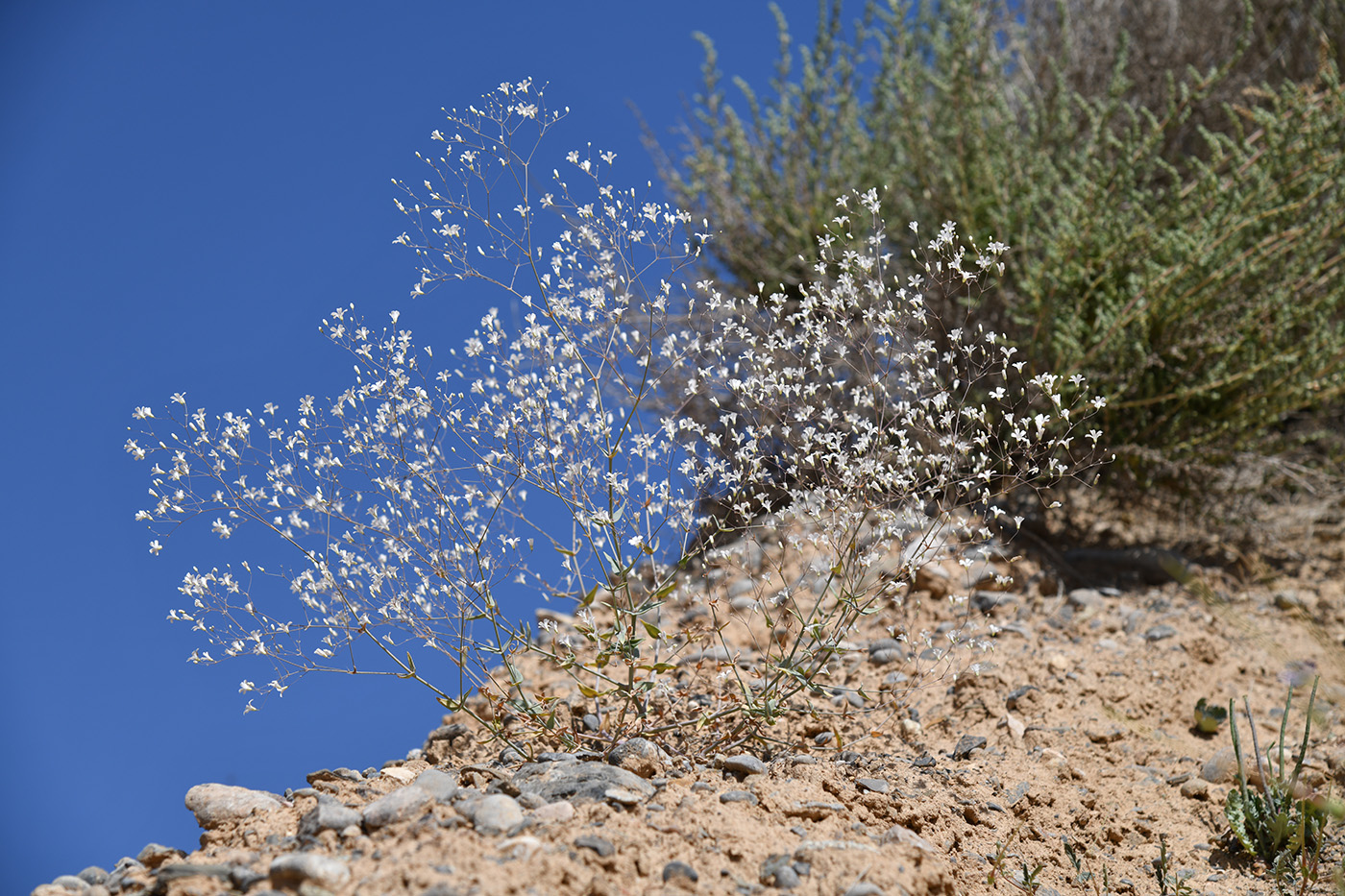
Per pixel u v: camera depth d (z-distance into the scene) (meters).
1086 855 2.48
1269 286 4.68
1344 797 2.66
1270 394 4.55
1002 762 2.90
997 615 4.12
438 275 2.67
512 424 2.77
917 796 2.50
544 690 3.27
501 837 1.93
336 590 2.64
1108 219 4.61
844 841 2.05
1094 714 3.24
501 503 2.91
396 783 2.45
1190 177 5.56
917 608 3.64
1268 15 6.25
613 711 3.01
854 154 5.74
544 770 2.36
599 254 2.70
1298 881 2.37
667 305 2.86
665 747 2.72
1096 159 4.68
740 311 3.07
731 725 2.91
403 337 2.73
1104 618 4.09
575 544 2.94
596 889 1.77
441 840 1.90
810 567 3.05
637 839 1.98
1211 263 4.45
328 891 1.71
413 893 1.69
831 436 2.89
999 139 5.04
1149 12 5.95
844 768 2.64
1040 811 2.64
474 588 2.69
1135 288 4.45
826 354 3.31
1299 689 3.42
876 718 3.14
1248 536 5.04
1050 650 3.69
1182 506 5.06
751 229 5.86
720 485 3.19
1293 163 4.49
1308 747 3.03
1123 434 4.88
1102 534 5.11
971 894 2.15
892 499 2.97
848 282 2.82
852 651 3.00
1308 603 4.22
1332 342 4.53
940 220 5.24
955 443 2.91
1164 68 5.85
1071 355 4.41
